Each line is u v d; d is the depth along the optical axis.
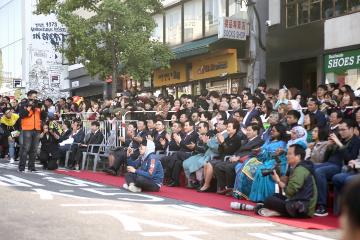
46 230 6.25
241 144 10.57
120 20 18.36
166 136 12.76
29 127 13.35
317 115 9.80
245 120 11.59
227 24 18.30
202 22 21.89
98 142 14.70
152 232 6.30
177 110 14.28
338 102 11.12
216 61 20.25
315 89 17.41
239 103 12.27
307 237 6.36
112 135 14.48
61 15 18.58
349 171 7.82
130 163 10.85
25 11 36.28
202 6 21.88
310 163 7.74
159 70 24.33
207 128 11.37
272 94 13.27
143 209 8.03
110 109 16.25
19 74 40.69
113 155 13.25
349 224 1.29
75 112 17.56
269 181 8.86
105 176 13.04
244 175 9.41
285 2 17.55
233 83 19.83
